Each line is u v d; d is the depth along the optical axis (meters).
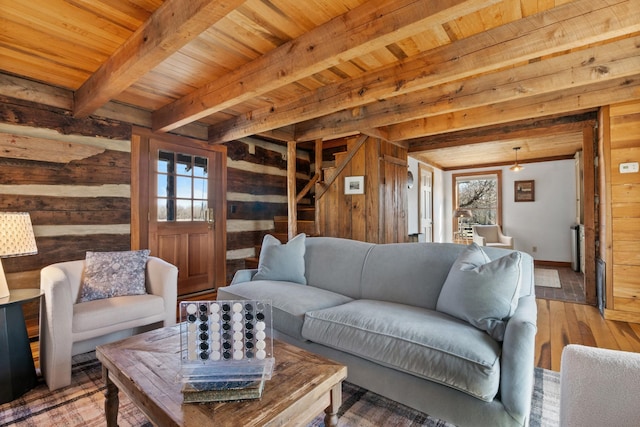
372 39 1.84
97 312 2.16
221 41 2.28
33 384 1.98
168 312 2.54
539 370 2.19
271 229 5.53
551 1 1.88
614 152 3.32
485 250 2.23
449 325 1.68
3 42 2.32
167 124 3.55
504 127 4.76
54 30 2.17
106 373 1.50
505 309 1.61
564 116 4.22
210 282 4.53
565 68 2.56
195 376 1.18
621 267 3.28
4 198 2.78
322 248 2.85
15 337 1.90
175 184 4.12
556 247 6.91
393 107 3.56
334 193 4.89
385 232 4.70
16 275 2.84
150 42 2.00
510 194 7.38
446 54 2.34
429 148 5.36
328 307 2.18
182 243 4.19
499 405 1.39
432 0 1.62
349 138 4.88
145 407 1.16
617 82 3.04
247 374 1.20
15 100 2.86
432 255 2.25
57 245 3.07
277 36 2.22
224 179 4.70
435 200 7.55
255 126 3.82
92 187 3.31
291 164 4.64
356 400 1.86
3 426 1.63
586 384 0.90
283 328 2.14
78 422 1.66
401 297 2.23
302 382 1.22
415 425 1.63
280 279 2.76
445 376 1.46
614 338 2.79
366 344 1.72
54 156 3.06
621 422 0.84
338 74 2.86
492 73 2.90
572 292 4.46
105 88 2.58
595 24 1.82
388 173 4.82
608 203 3.35
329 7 1.92
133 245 3.63
